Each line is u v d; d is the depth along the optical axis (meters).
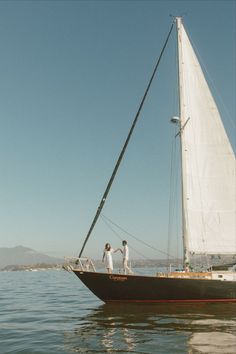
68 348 11.98
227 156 22.59
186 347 11.67
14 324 16.69
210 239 21.61
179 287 19.14
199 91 23.00
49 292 34.78
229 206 22.12
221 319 16.00
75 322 16.58
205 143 22.58
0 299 28.48
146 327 14.65
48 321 17.25
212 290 19.41
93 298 27.75
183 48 23.20
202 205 21.88
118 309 18.92
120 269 20.30
